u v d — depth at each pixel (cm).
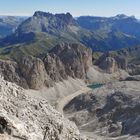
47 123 5531
